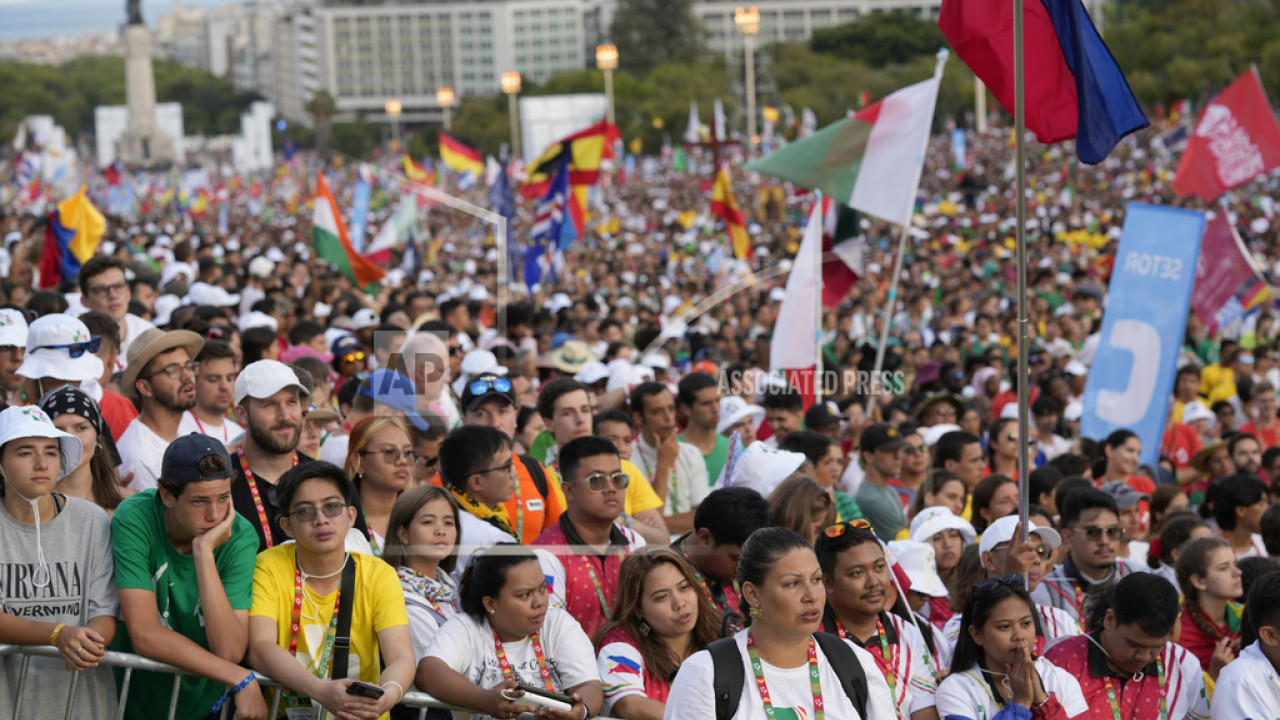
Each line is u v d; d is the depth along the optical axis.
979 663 6.58
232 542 6.42
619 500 7.08
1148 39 94.06
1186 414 15.16
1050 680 6.61
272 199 85.06
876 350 14.78
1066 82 8.46
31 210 56.94
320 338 13.46
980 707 6.47
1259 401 15.55
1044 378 15.86
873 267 29.70
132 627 6.20
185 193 73.38
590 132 23.52
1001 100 8.66
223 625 6.15
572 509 7.19
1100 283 30.48
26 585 6.25
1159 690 6.95
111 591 6.38
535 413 10.44
